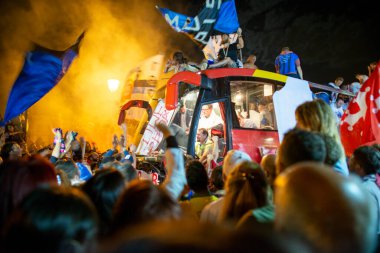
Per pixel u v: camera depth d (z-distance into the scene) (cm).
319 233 92
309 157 181
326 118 268
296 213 96
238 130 677
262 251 60
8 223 117
